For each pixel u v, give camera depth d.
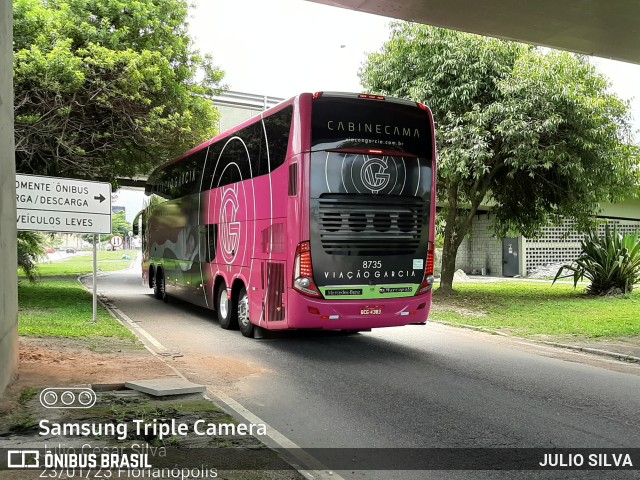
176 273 16.70
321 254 9.34
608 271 19.58
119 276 35.44
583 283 27.20
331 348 10.52
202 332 12.27
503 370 8.70
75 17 15.33
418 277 9.95
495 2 11.39
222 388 7.39
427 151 10.10
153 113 15.65
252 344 10.83
